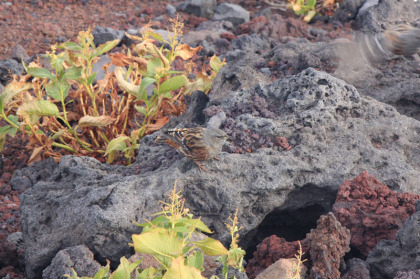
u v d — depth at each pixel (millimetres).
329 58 14000
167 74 12859
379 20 18766
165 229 6945
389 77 13906
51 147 13695
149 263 8906
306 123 11352
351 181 10359
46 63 18766
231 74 13719
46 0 24375
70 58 12844
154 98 13461
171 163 11086
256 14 23047
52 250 9766
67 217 9969
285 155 10773
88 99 15164
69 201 10219
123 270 6938
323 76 11828
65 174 11328
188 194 10211
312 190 10805
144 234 6465
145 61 13203
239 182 10328
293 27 20969
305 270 8883
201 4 22984
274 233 11453
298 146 10992
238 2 24625
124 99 14867
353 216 9859
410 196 10047
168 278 5992
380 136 11508
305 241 9289
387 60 14336
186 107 14188
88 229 9531
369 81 13812
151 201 9953
